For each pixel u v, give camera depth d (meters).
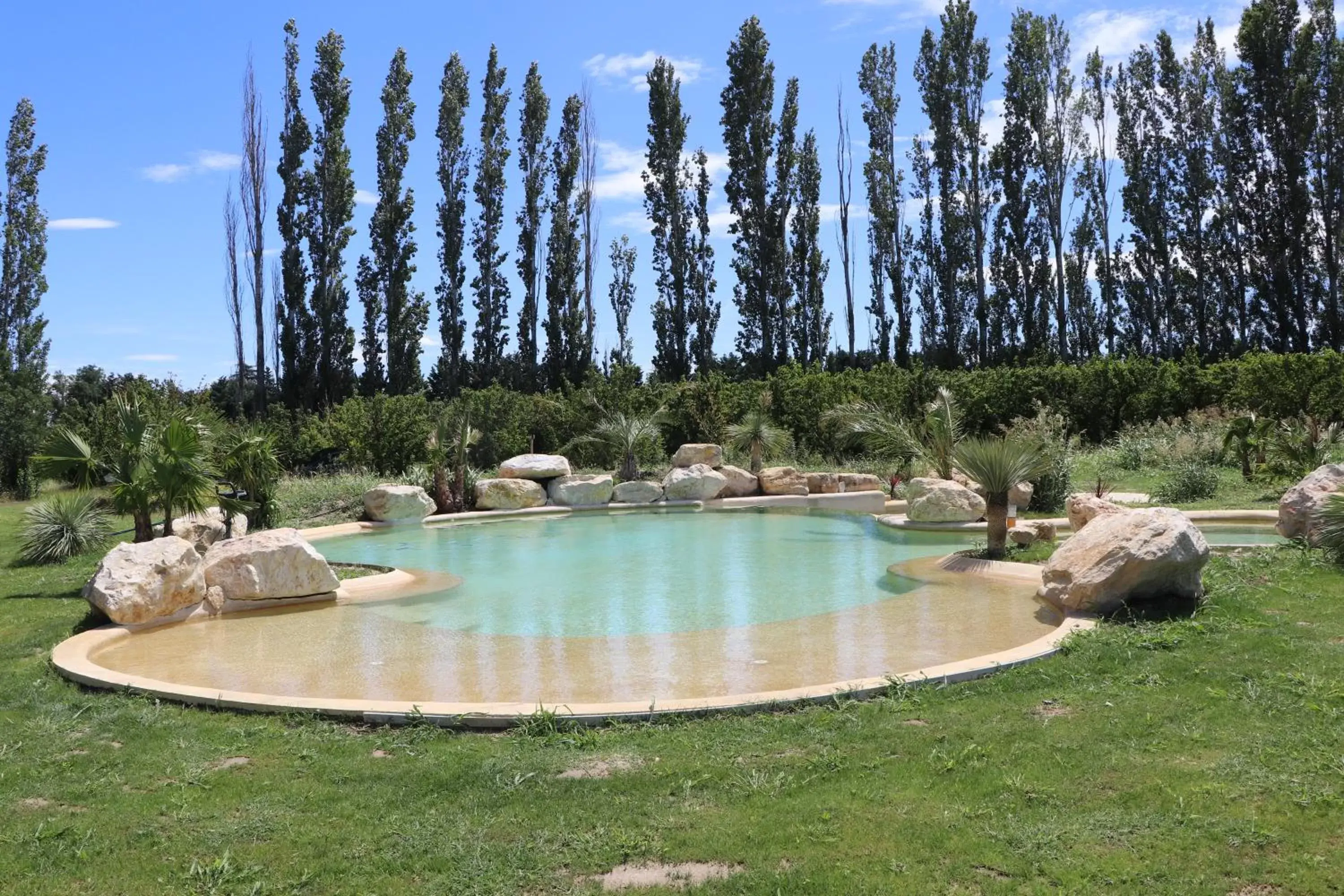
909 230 46.19
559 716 5.38
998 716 5.25
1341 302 39.94
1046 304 44.69
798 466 24.45
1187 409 26.31
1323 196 38.81
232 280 40.88
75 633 8.32
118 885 3.70
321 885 3.68
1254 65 39.19
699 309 44.75
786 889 3.52
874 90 45.50
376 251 40.91
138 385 22.38
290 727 5.54
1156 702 5.34
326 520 17.78
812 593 9.91
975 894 3.46
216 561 9.62
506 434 25.58
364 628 8.69
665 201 43.91
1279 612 7.41
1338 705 5.14
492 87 43.78
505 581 11.24
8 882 3.73
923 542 13.94
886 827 3.98
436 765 4.85
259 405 39.09
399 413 24.09
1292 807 3.99
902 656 7.11
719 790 4.43
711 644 7.67
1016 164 43.44
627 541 14.81
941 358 44.09
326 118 39.03
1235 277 42.59
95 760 5.05
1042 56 43.03
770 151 42.66
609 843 3.93
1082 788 4.26
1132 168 44.03
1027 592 9.46
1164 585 7.79
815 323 44.75
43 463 10.36
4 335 39.19
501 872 3.73
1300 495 10.90
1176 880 3.50
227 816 4.29
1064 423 22.39
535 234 44.59
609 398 26.17
